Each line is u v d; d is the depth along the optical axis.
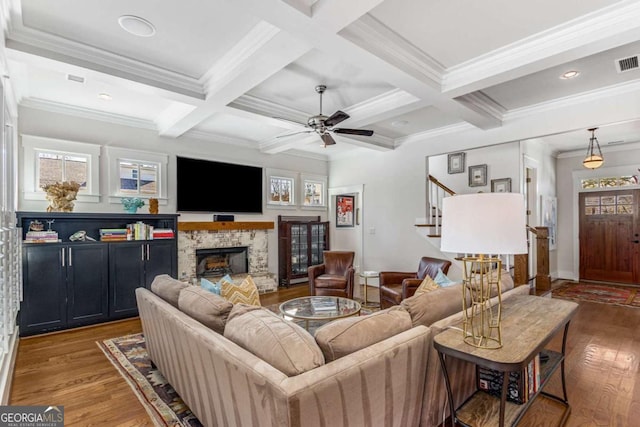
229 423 1.58
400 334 1.66
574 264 6.97
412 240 5.78
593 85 3.49
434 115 4.55
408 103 3.67
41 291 3.68
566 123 3.85
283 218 6.61
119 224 4.61
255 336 1.51
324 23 2.12
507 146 5.64
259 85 3.50
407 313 1.88
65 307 3.82
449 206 1.65
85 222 4.36
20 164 3.91
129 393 2.43
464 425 1.66
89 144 4.39
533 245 6.10
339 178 7.19
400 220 5.96
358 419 1.38
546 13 2.30
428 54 2.84
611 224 6.57
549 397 2.34
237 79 3.01
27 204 3.96
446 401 1.85
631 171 6.27
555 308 2.16
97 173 4.45
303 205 6.98
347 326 1.57
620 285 6.32
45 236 3.74
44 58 2.62
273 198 6.51
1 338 2.18
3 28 2.32
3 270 2.20
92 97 3.95
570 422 2.08
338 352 1.46
